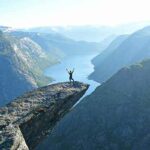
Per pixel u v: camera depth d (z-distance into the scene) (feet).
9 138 96.94
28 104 134.00
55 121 142.00
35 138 130.00
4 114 123.65
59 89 152.76
